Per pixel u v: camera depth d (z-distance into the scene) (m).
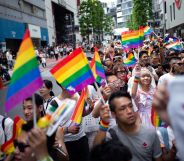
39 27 57.38
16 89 2.70
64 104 2.70
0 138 4.16
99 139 3.62
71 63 4.42
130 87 6.10
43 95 5.79
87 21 82.00
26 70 2.71
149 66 8.97
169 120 1.45
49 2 67.38
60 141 4.13
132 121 3.45
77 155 5.23
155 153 3.54
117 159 2.55
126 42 10.84
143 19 61.09
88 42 82.38
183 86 1.34
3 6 40.88
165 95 1.48
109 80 5.70
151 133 3.52
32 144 2.36
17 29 45.62
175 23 56.28
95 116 4.47
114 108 3.51
